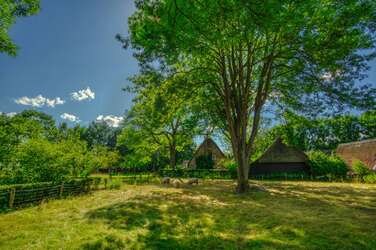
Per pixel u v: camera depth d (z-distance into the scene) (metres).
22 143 16.91
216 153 49.53
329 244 6.05
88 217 9.59
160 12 7.44
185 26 7.53
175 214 10.09
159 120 18.42
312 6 9.12
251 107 21.58
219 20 7.38
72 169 20.12
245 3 6.35
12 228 7.92
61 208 11.82
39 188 13.92
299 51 13.97
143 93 18.08
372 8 11.41
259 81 17.70
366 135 61.06
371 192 17.72
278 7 6.57
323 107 16.42
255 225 8.12
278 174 33.84
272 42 14.34
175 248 6.04
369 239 6.31
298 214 9.68
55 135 23.38
